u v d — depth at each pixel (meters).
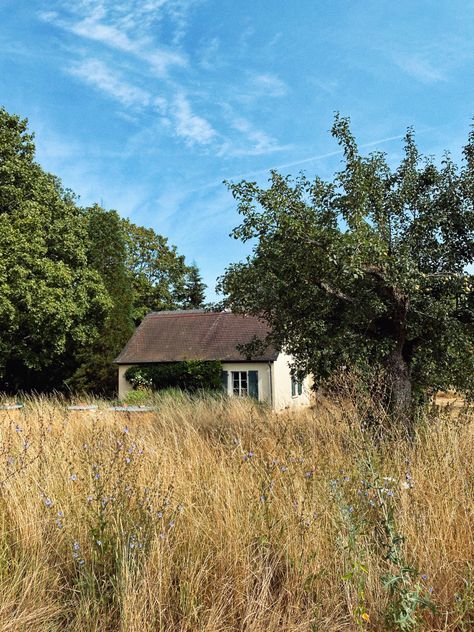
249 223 6.97
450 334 6.80
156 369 24.83
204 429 7.72
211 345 25.42
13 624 2.76
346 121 7.03
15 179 22.98
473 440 5.42
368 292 6.89
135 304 41.59
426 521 3.72
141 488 4.11
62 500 3.96
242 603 3.06
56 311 21.72
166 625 2.89
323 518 3.75
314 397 8.46
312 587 3.15
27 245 20.95
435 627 2.92
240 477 4.35
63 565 3.44
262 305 7.54
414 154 7.52
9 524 3.64
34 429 6.26
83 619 2.90
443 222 7.29
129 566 3.07
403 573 2.97
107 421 7.67
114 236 31.92
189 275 46.94
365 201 6.76
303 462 4.68
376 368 6.93
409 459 4.87
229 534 3.47
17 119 23.89
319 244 6.52
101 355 28.83
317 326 7.25
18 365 27.92
